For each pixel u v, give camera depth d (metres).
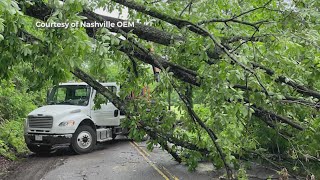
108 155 10.66
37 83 5.12
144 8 5.19
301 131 6.04
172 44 5.50
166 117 7.02
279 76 5.11
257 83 4.64
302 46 4.77
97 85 6.84
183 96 6.10
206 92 5.05
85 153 11.05
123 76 7.26
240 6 6.32
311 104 5.41
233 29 5.61
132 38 5.26
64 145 10.96
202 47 4.82
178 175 8.09
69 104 11.86
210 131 5.64
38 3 4.25
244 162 7.02
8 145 11.41
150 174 8.23
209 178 7.80
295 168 6.30
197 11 5.48
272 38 4.74
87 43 3.48
